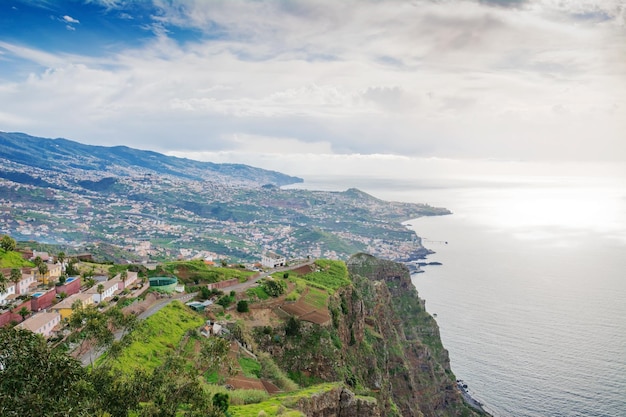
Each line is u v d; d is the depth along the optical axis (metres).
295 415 85.94
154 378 73.25
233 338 127.62
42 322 114.81
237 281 178.12
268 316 145.00
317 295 169.38
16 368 49.09
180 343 113.81
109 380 70.06
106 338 90.56
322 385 114.94
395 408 167.88
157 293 151.12
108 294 143.62
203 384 90.81
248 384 103.00
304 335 139.50
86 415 53.88
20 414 47.06
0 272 136.00
